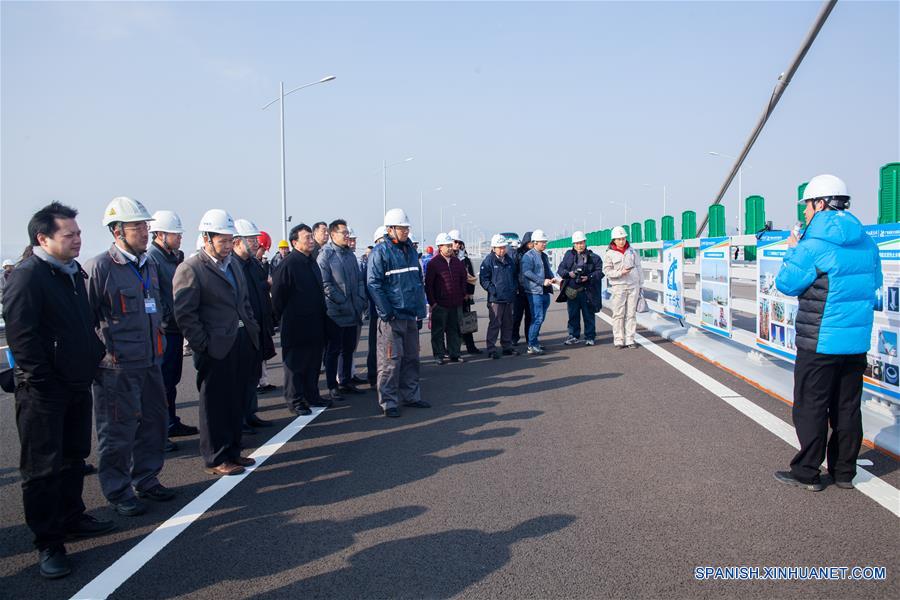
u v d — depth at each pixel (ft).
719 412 21.01
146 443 15.40
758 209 30.22
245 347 17.52
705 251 32.81
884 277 17.99
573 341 37.76
